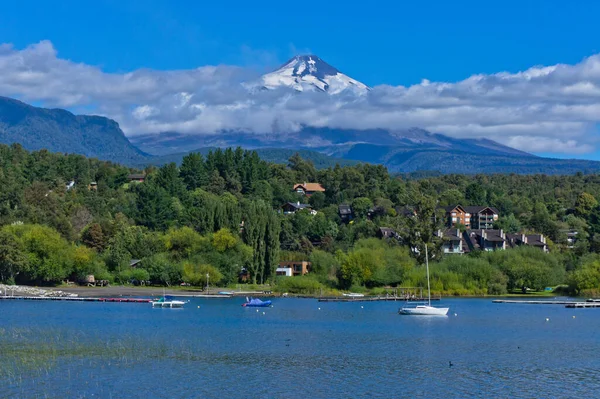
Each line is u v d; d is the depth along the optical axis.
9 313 178.12
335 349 130.25
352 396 95.00
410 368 113.12
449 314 192.88
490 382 103.69
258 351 126.56
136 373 105.06
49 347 124.00
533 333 154.50
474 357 123.31
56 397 91.50
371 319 179.75
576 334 153.12
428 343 138.75
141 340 134.88
